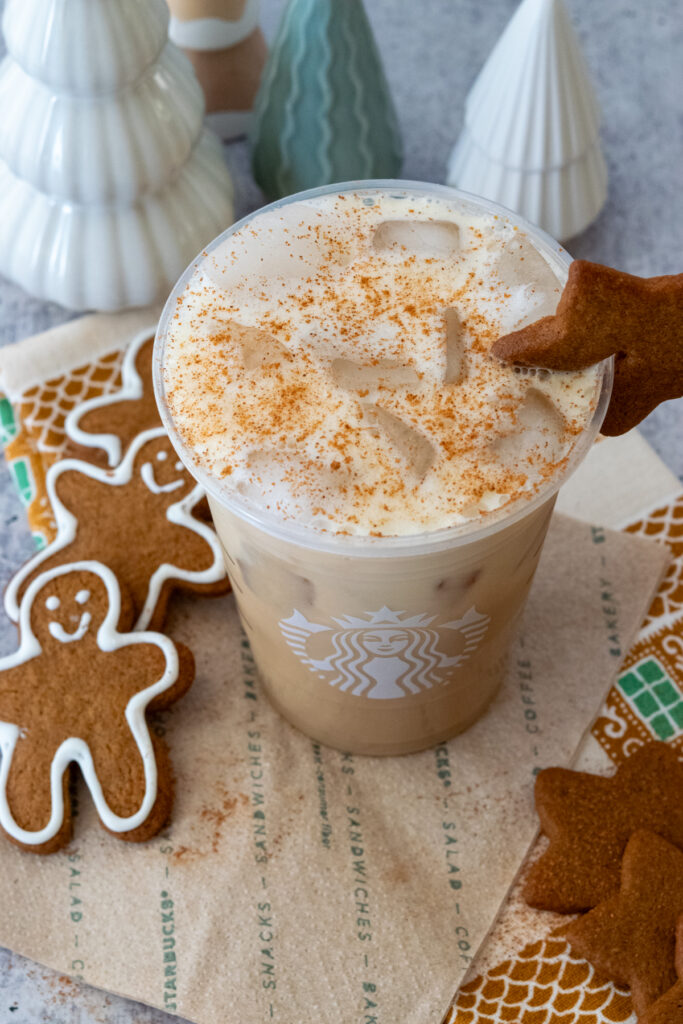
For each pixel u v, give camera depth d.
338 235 0.43
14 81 0.52
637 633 0.51
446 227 0.43
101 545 0.51
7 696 0.48
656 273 0.58
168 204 0.55
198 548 0.51
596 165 0.57
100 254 0.54
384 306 0.42
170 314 0.42
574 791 0.47
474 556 0.40
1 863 0.47
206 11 0.57
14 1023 0.46
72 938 0.46
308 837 0.48
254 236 0.43
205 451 0.40
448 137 0.62
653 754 0.48
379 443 0.40
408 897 0.47
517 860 0.47
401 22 0.65
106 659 0.48
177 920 0.46
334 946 0.46
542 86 0.54
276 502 0.39
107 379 0.55
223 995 0.45
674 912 0.45
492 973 0.46
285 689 0.48
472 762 0.49
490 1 0.66
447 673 0.45
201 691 0.50
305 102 0.55
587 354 0.40
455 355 0.41
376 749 0.49
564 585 0.51
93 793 0.47
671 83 0.63
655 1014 0.43
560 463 0.40
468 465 0.40
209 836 0.48
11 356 0.55
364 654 0.44
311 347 0.41
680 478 0.54
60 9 0.49
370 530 0.39
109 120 0.52
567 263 0.43
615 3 0.65
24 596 0.50
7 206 0.55
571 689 0.50
